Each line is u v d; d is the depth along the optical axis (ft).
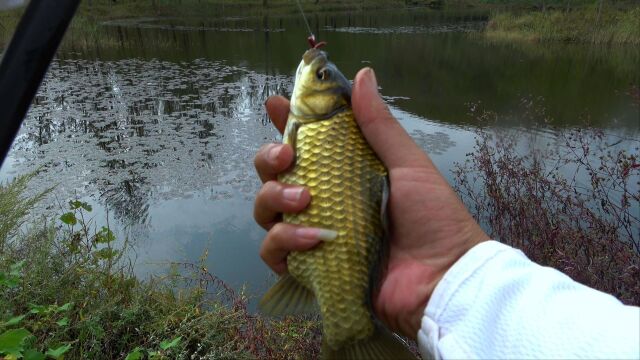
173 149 3.58
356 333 0.66
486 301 0.48
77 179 3.08
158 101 4.91
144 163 3.34
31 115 4.37
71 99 4.93
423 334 0.52
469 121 4.15
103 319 1.47
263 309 0.71
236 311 1.62
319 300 0.67
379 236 0.68
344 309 0.66
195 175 3.15
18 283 1.39
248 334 1.51
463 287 0.51
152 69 6.57
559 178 2.27
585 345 0.41
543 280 0.48
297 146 0.71
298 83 0.72
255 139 3.81
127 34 9.78
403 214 0.68
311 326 1.57
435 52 7.99
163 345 1.33
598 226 1.75
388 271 0.69
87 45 8.29
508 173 2.16
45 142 3.70
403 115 4.40
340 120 0.70
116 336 1.48
